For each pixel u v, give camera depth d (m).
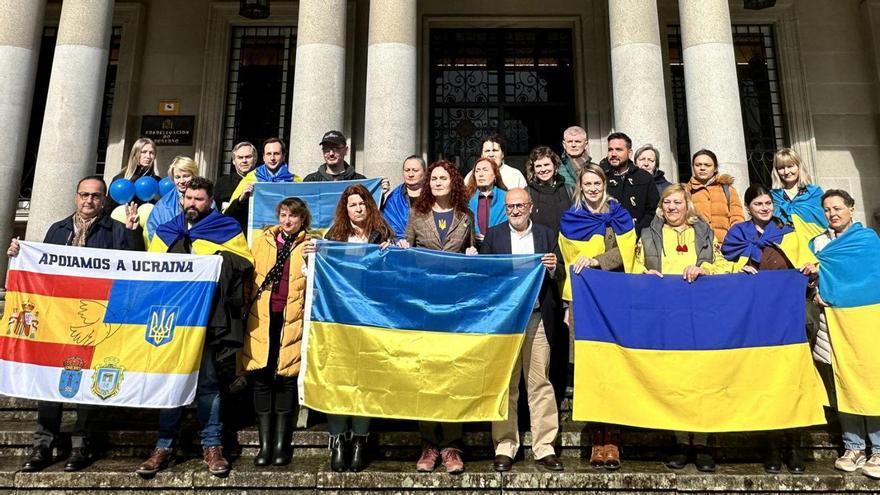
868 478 4.13
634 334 4.39
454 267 4.48
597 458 4.34
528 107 11.00
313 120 7.05
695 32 7.21
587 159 5.90
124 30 10.95
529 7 10.91
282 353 4.38
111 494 4.12
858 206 10.16
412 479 4.11
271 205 5.84
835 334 4.42
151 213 5.27
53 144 7.34
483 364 4.28
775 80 10.85
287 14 11.07
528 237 4.64
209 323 4.37
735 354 4.33
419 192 5.31
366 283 4.46
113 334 4.35
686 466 4.37
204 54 10.93
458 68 11.11
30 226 7.16
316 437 4.69
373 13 7.42
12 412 5.20
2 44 7.68
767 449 4.35
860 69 10.61
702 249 4.62
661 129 7.01
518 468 4.26
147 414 5.17
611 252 4.54
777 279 4.43
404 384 4.26
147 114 10.77
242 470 4.21
